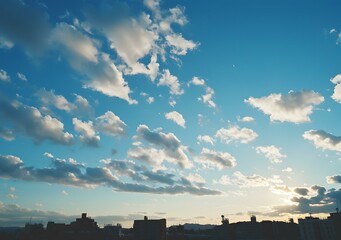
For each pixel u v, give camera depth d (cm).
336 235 14600
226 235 16888
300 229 15775
